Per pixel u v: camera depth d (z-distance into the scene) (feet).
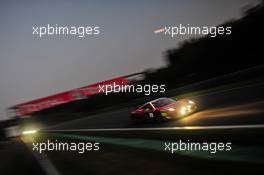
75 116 211.61
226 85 88.53
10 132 180.75
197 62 137.90
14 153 55.11
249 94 63.16
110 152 41.50
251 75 82.07
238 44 121.08
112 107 160.04
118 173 28.63
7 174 35.12
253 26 120.47
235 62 114.11
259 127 33.24
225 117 47.01
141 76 162.09
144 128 60.59
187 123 51.19
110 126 90.22
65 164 36.50
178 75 143.23
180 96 105.81
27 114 199.93
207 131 39.17
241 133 32.55
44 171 33.60
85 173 31.12
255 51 110.01
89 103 201.36
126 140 50.16
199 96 87.10
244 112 46.83
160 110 62.85
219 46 127.24
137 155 34.88
